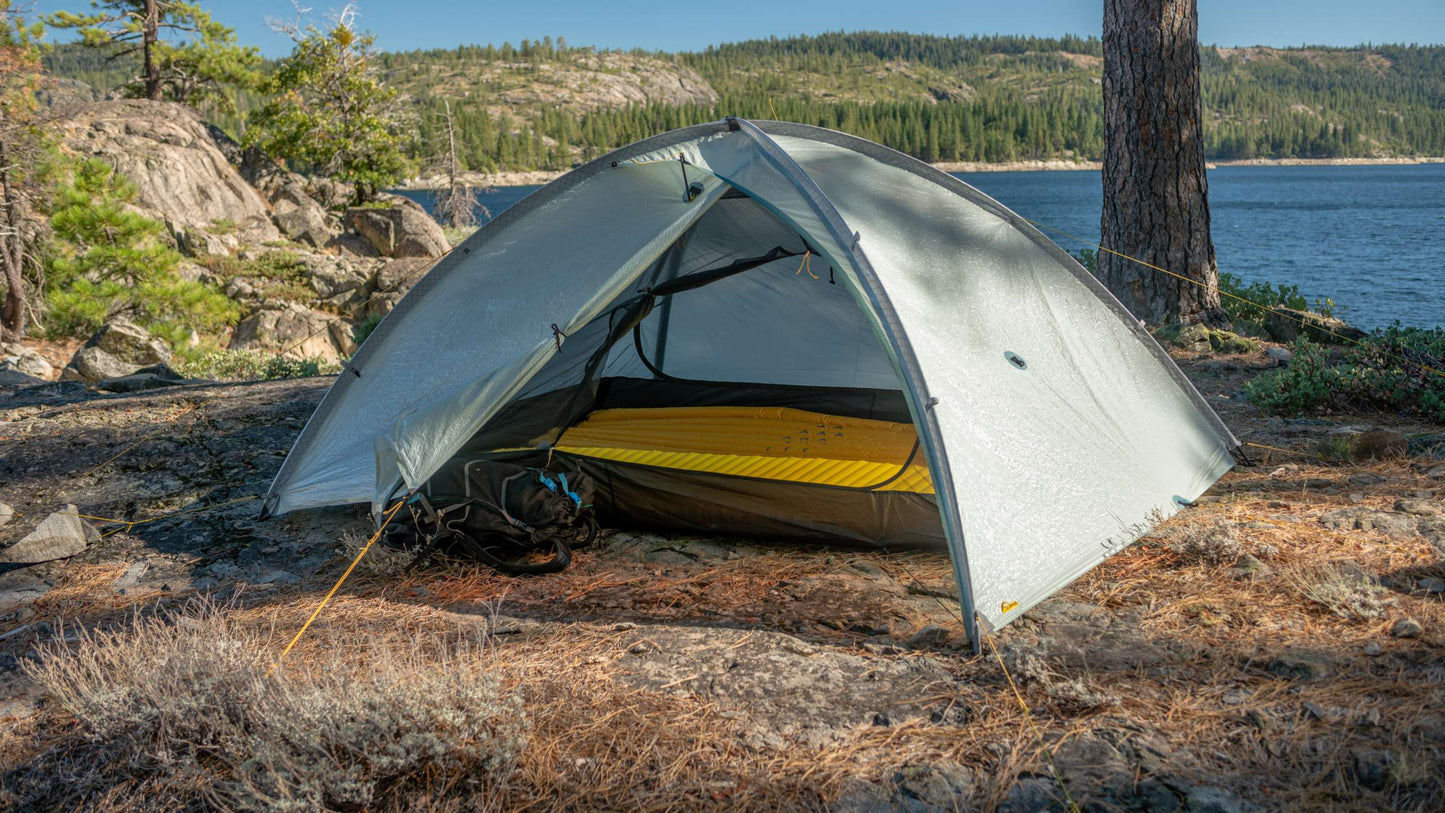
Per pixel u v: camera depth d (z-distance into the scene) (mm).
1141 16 8516
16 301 18719
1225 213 73125
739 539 4441
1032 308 4371
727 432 5102
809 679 2953
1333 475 4637
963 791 2332
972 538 3283
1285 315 9219
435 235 27047
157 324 17438
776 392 5891
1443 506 4027
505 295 4477
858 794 2346
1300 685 2701
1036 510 3529
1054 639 3133
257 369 12305
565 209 4633
